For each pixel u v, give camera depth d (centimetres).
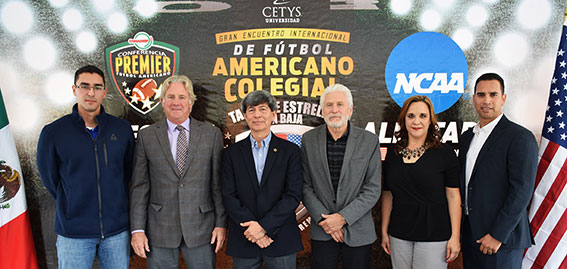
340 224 181
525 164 173
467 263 198
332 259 192
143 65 248
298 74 247
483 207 185
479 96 192
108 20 246
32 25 246
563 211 220
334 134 190
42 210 255
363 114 249
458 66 245
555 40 239
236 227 185
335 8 244
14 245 239
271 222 174
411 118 179
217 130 199
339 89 185
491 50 242
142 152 192
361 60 246
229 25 245
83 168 191
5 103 250
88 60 248
